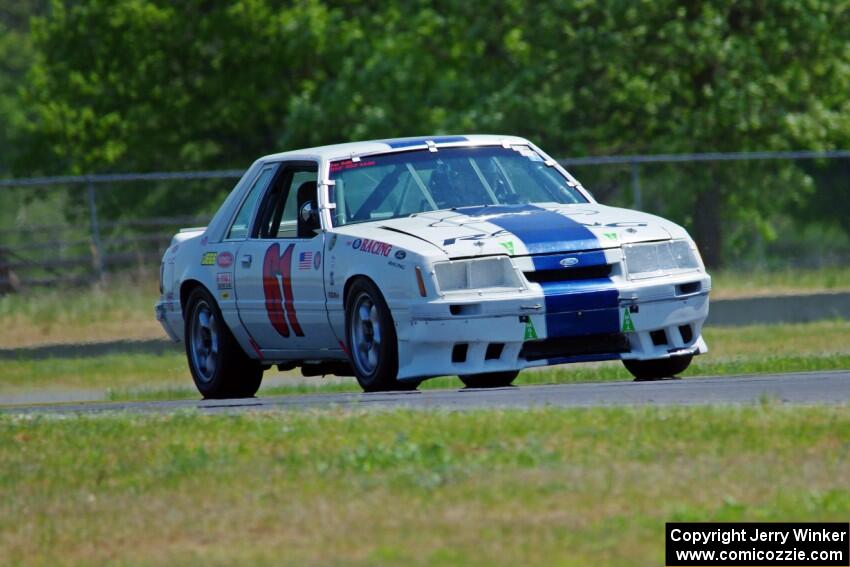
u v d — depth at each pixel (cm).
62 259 8875
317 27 12825
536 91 11494
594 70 11631
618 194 8950
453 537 1778
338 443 2467
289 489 2148
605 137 11662
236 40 13738
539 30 11606
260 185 4194
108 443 2694
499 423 2539
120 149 14200
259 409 3098
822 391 2955
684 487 1994
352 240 3691
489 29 11800
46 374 6303
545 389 3375
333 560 1708
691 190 9056
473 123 11175
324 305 3788
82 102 14488
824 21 11506
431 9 12450
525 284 3459
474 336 3425
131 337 7306
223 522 1973
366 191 3878
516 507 1917
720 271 8775
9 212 17212
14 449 2712
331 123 11994
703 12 11456
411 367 3500
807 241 9188
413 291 3459
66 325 7738
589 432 2403
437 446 2323
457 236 3522
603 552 1675
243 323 4162
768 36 11644
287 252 3925
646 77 11531
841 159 9369
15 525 2088
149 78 14125
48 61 14750
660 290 3559
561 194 3969
